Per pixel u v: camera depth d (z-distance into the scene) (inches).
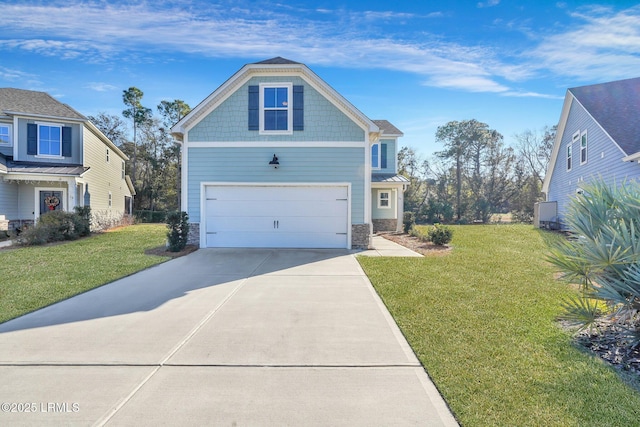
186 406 107.7
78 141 685.9
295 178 443.8
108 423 99.4
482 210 1343.5
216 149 443.5
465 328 170.9
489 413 102.8
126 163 1339.8
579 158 613.3
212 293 240.2
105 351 146.8
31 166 631.2
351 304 214.4
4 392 115.5
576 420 99.2
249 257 381.4
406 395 113.6
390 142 800.3
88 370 130.6
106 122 1321.4
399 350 147.6
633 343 141.0
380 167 794.8
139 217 1141.1
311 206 445.7
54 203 647.1
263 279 281.4
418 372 128.9
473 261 351.9
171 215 412.2
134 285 262.1
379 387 118.5
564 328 169.8
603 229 160.4
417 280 271.4
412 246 473.1
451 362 135.1
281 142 442.9
